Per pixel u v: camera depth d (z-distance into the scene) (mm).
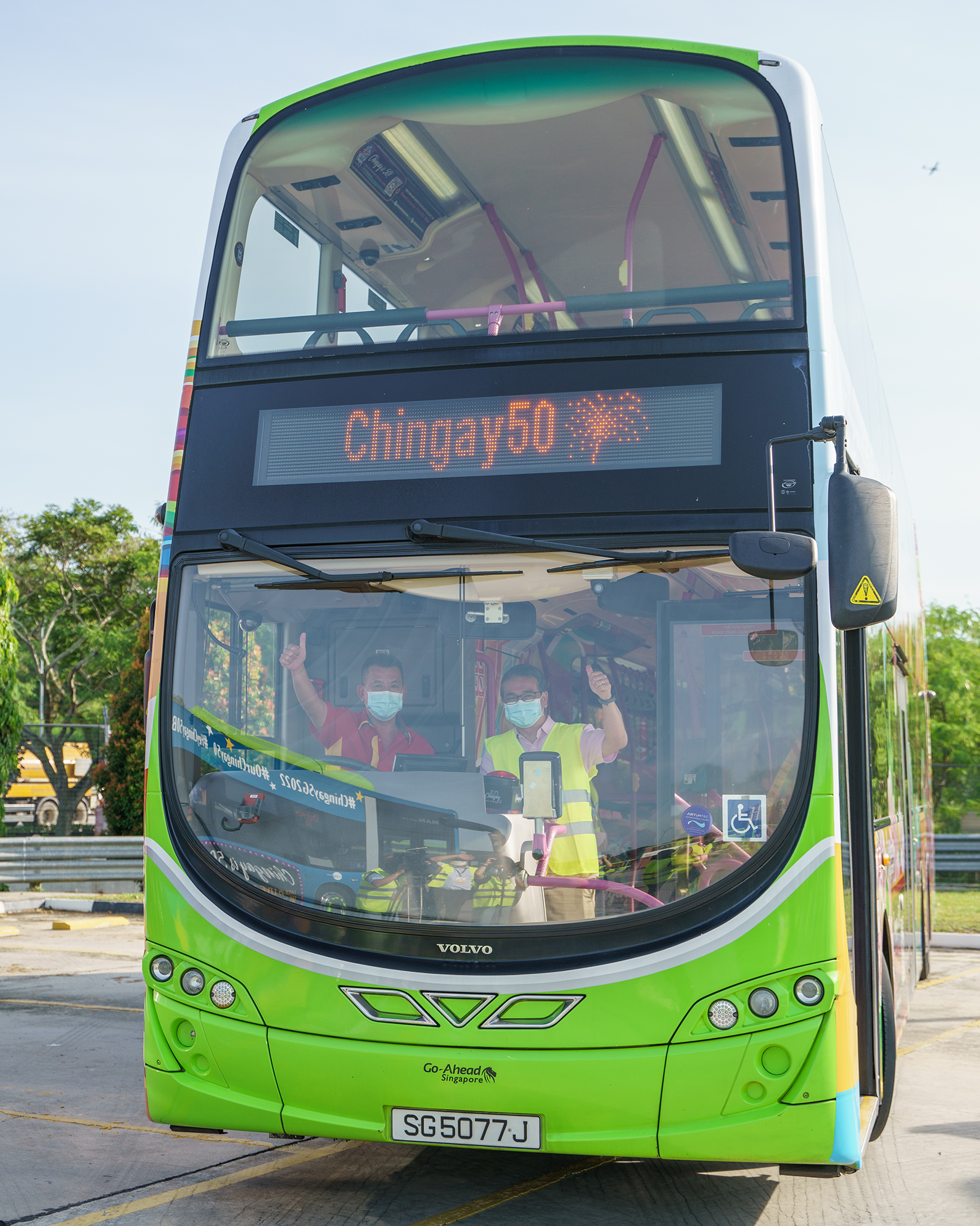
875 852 5215
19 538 38688
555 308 4836
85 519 38906
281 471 4926
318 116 5391
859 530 4238
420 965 4367
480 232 5809
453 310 4910
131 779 21219
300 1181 5355
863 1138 4293
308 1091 4430
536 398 4746
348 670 4820
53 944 13477
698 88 4984
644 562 4531
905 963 7645
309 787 4656
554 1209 5039
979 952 14312
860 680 4812
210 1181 5332
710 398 4605
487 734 4676
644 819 4418
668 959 4199
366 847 4570
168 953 4684
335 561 4793
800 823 4250
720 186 5152
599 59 5082
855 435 5402
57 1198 5062
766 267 5070
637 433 4637
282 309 5473
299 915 4520
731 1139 4129
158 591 5012
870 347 6746
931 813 12008
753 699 4395
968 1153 5945
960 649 32750
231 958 4562
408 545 4734
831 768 4281
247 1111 4500
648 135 5215
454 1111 4293
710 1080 4141
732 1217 4980
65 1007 9609
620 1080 4176
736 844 4293
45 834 29391
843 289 5375
